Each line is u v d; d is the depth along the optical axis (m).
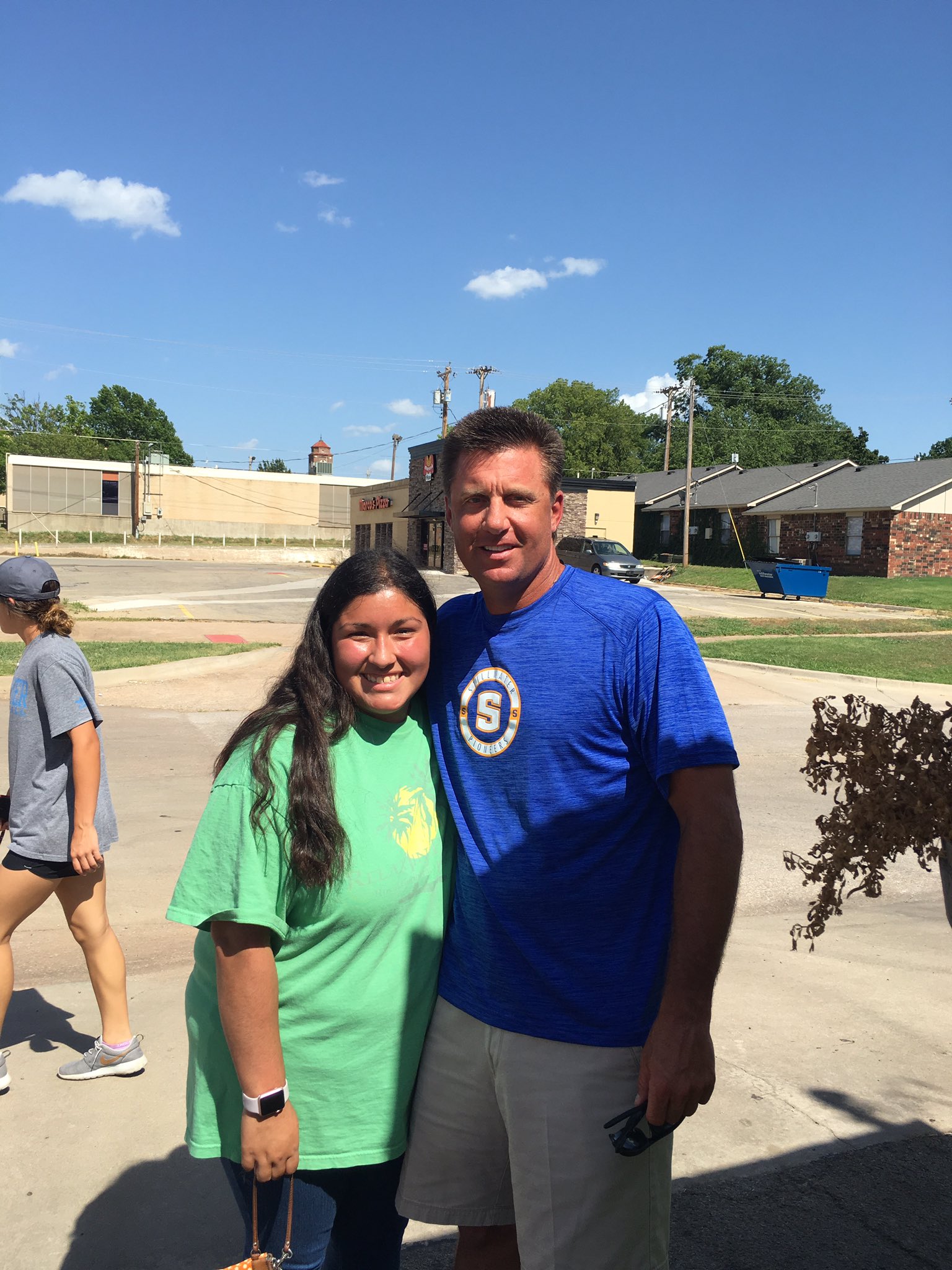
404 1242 2.53
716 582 34.72
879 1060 3.44
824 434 79.88
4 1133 2.91
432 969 1.85
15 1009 3.77
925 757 1.88
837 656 16.14
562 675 1.69
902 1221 2.54
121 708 10.41
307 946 1.73
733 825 1.57
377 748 1.82
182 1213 2.56
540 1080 1.68
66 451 89.62
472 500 1.74
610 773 1.68
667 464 56.59
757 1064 3.39
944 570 35.62
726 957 4.42
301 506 69.69
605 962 1.68
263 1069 1.63
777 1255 2.40
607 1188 1.66
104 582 31.41
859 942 4.67
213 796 1.70
